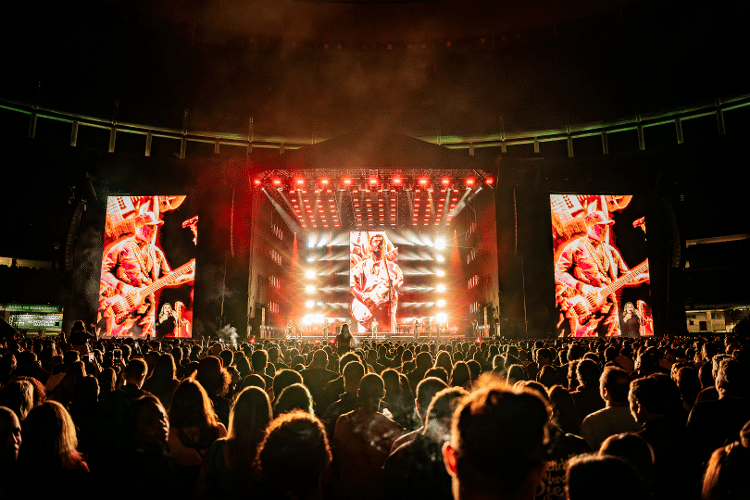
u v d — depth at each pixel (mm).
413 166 30844
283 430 2502
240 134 47438
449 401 3186
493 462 1647
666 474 3502
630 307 32250
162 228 32500
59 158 34688
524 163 34188
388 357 11969
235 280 32125
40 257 34938
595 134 45594
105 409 4352
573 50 46094
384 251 47469
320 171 31828
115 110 43688
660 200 33562
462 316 49812
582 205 33375
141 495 3580
